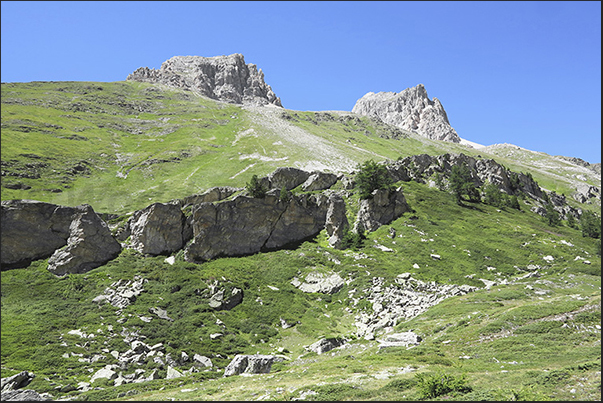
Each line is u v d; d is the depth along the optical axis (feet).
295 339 185.37
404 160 504.02
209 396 96.68
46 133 636.07
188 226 271.28
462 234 344.08
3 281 189.57
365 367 111.86
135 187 506.48
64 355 142.41
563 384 77.25
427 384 79.71
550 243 340.39
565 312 144.25
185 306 197.26
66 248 217.97
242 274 242.37
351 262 266.57
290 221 306.55
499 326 139.95
